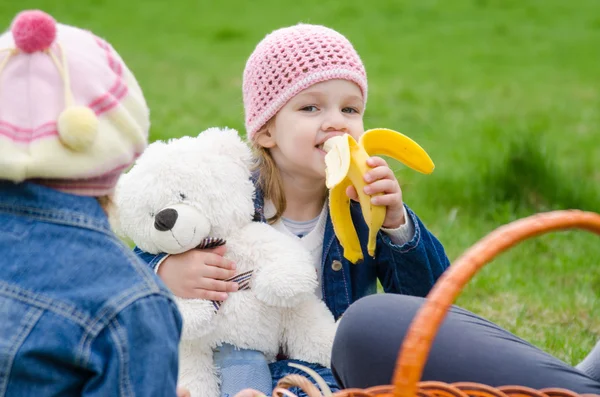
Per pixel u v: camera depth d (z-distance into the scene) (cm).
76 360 204
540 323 450
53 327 205
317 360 307
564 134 927
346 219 305
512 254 557
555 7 1847
